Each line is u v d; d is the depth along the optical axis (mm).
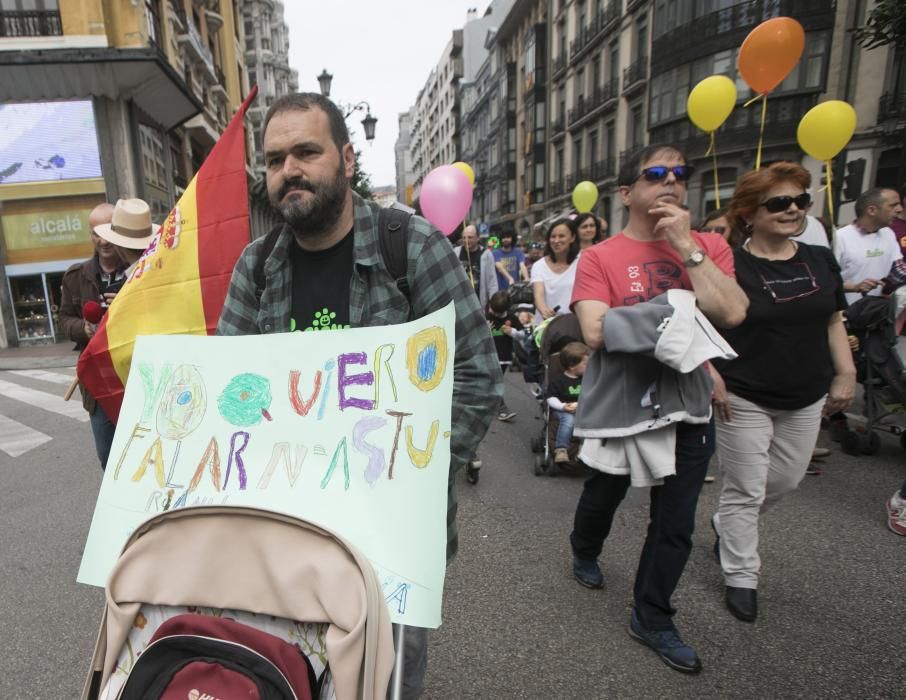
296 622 1068
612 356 2051
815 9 16109
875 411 3924
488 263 6473
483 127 49719
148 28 13836
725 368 2256
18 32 12484
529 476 3996
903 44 6062
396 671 1116
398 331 1271
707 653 2104
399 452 1209
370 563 1133
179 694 977
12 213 13391
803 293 2170
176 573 1105
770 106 17516
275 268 1494
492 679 2014
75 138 13312
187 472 1338
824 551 2756
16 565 2951
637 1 21703
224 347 1397
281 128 1332
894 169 14953
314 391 1312
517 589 2570
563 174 30688
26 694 2025
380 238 1413
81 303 2910
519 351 4875
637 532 3049
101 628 1128
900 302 3521
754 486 2266
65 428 5793
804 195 2150
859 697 1866
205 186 1937
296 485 1263
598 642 2191
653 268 2047
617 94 23938
